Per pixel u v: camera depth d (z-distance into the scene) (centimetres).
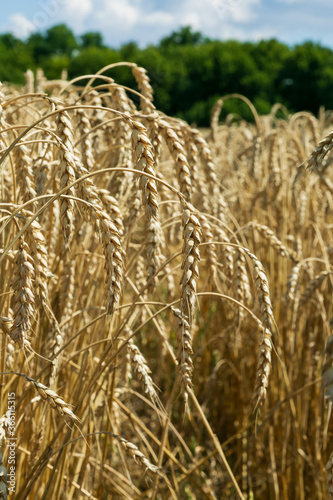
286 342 399
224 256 264
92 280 284
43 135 240
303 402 386
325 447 350
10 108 334
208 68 4731
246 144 629
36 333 241
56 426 273
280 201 468
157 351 536
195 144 261
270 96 5053
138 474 449
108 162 278
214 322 524
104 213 171
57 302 258
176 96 4556
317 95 5072
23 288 160
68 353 284
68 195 171
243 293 257
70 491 276
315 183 440
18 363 256
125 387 318
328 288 419
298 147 448
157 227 227
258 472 426
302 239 453
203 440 502
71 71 3628
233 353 476
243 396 432
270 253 419
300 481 361
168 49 4944
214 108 537
